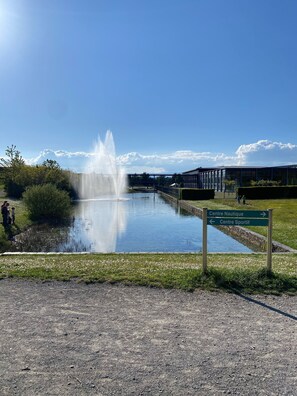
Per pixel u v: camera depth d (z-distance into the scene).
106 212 32.22
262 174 63.47
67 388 3.02
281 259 9.41
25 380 3.14
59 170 46.72
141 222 25.02
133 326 4.38
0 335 4.08
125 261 8.49
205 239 6.57
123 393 2.95
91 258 9.21
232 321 4.58
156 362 3.48
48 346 3.81
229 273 6.51
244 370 3.34
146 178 122.94
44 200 24.81
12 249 15.43
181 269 7.18
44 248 15.72
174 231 20.73
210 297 5.55
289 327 4.41
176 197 50.75
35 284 6.20
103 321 4.53
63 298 5.45
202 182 86.06
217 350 3.75
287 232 16.44
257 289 5.92
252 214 6.51
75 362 3.46
